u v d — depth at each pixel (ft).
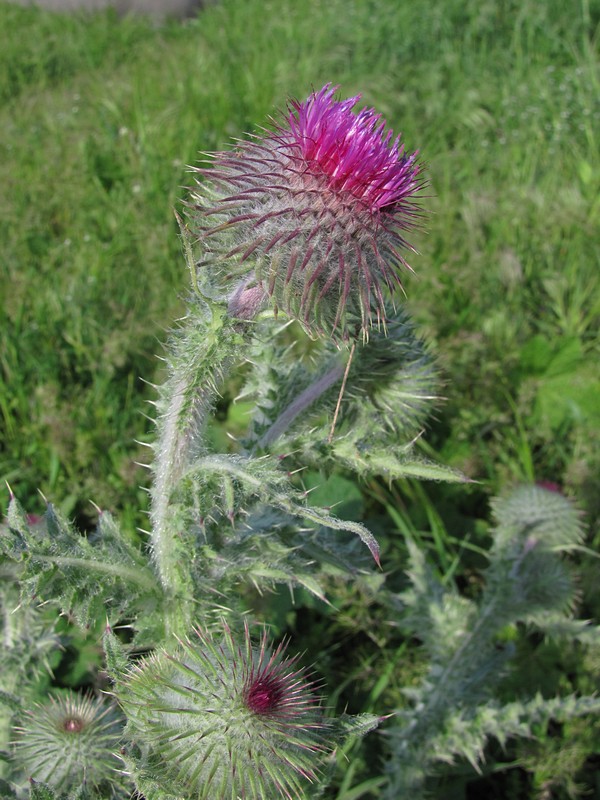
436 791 0.77
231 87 1.90
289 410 0.66
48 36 2.72
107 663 0.51
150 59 2.44
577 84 1.89
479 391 1.12
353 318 0.56
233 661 0.51
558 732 0.84
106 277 1.27
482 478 1.05
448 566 0.94
